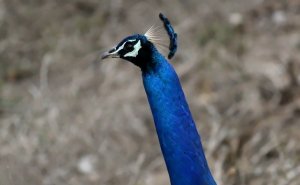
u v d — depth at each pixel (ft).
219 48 57.26
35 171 48.44
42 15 65.92
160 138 28.71
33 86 58.23
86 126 52.29
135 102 54.49
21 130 52.16
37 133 51.52
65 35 63.36
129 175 48.65
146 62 28.40
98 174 49.32
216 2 63.36
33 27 64.85
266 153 46.73
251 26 60.29
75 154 50.67
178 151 28.50
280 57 55.62
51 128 51.85
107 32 63.00
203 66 56.08
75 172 49.49
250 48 57.52
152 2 64.80
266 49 57.16
